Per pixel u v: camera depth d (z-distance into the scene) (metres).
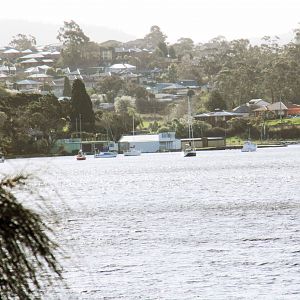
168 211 171.38
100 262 99.62
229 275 90.62
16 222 20.02
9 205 20.03
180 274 91.62
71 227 138.75
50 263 20.62
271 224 139.12
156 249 111.75
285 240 117.12
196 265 97.69
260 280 87.38
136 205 191.00
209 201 195.12
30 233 20.11
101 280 87.00
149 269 94.62
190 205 185.25
